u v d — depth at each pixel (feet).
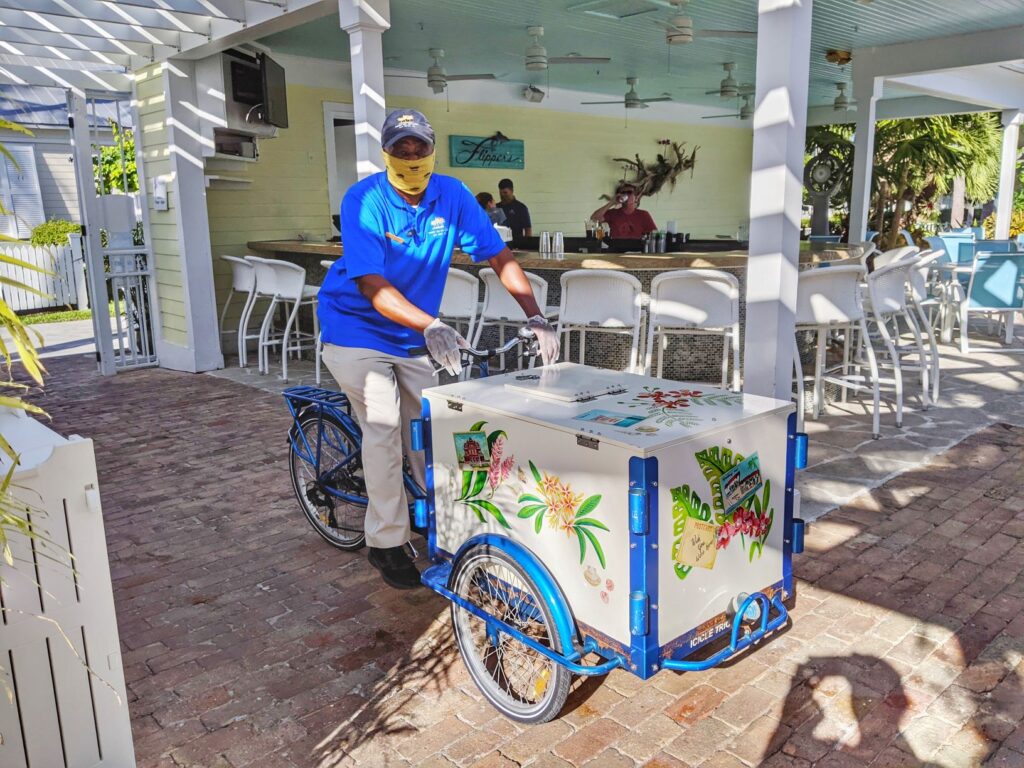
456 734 7.33
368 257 8.34
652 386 7.82
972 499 12.30
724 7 23.20
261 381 22.71
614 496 6.18
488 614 7.38
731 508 6.72
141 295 25.29
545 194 37.81
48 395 21.48
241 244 27.89
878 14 23.76
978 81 33.58
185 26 19.39
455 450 7.72
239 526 12.29
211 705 7.88
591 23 24.62
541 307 17.25
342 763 6.98
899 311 16.28
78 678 5.53
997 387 19.27
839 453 14.53
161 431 17.67
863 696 7.65
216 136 24.13
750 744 7.04
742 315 18.56
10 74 21.59
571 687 7.85
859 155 30.14
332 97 29.78
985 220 53.78
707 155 45.55
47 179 43.52
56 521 5.27
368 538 9.41
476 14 23.36
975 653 8.30
